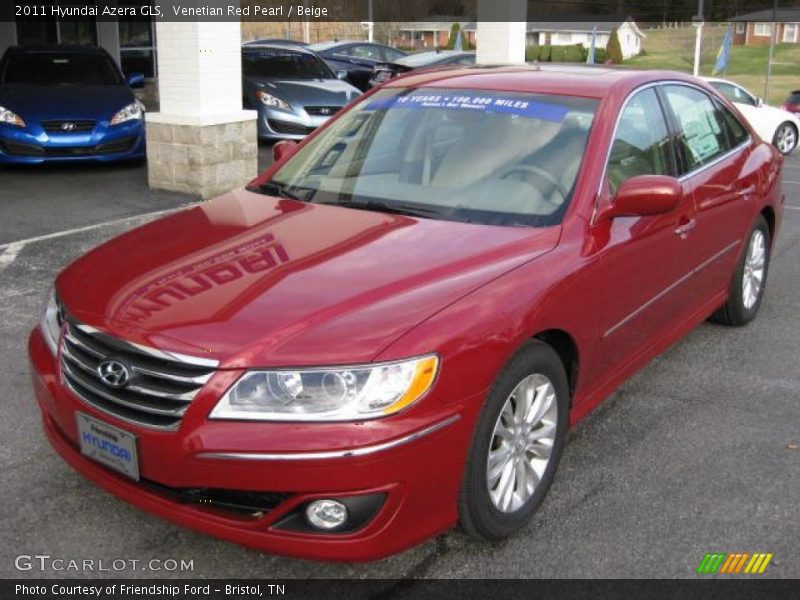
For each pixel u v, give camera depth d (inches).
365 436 103.5
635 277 152.3
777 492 143.9
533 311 122.1
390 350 106.5
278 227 139.5
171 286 119.6
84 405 115.3
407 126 165.0
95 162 428.5
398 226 138.1
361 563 120.0
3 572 117.6
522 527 131.3
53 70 434.3
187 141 359.6
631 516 135.6
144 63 723.4
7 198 346.9
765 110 665.6
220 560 122.0
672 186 139.3
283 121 491.5
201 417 105.4
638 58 2353.6
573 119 155.1
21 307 222.4
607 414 173.3
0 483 139.6
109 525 129.2
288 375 104.8
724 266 202.1
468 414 112.1
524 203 143.6
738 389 186.7
